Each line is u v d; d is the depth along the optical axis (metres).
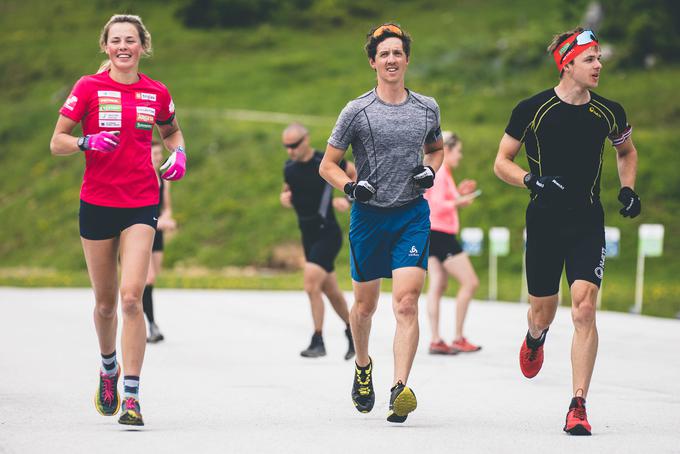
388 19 141.12
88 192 16.11
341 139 17.03
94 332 31.20
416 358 26.11
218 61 126.81
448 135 27.31
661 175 67.62
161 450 14.35
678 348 27.80
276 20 143.50
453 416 17.61
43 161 90.50
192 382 21.69
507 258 63.09
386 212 17.00
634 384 21.52
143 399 19.36
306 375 22.91
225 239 72.94
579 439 15.33
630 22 104.25
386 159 16.84
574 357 16.09
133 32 16.20
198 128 88.25
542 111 16.67
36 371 23.03
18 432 15.80
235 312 38.75
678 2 104.44
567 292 51.53
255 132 86.06
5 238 79.94
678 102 86.06
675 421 17.08
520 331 32.41
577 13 110.19
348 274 63.91
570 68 16.48
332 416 17.58
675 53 101.44
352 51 125.75
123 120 16.02
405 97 17.17
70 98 16.02
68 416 17.34
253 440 15.18
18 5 163.38
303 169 25.84
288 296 46.56
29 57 135.75
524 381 22.05
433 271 27.30
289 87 112.19
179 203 77.94
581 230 16.70
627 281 57.03
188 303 42.75
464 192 27.66
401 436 15.57
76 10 157.75
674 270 58.97
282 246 71.12
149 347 28.19
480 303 43.69
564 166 16.67
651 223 63.78
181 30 141.38
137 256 15.97
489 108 93.12
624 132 17.05
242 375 22.81
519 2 138.50
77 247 76.75
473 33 123.38
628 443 14.98
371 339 30.14
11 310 38.47
